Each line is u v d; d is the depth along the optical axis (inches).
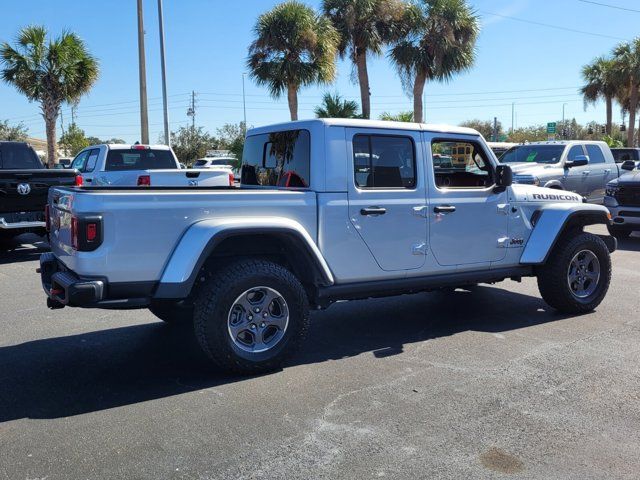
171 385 177.3
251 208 181.9
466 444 140.3
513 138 2394.2
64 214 181.2
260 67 967.6
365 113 1063.6
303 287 202.1
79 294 161.2
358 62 1051.3
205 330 174.9
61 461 132.9
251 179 230.7
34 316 259.9
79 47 920.3
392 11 999.6
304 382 178.5
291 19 930.1
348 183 197.8
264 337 187.2
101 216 163.6
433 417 154.5
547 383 177.2
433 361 197.0
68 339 225.5
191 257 169.8
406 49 1007.0
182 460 133.3
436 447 138.9
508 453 136.3
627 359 198.1
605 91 1651.1
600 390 171.9
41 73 915.4
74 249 167.3
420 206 211.9
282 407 160.7
